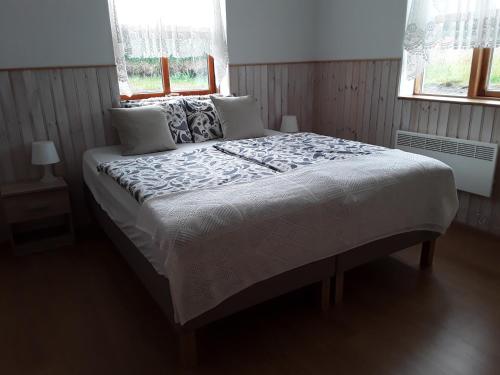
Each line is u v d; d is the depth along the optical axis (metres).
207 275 1.62
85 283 2.45
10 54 2.81
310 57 4.28
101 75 3.16
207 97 3.60
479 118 2.92
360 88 3.84
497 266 2.53
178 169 2.36
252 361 1.77
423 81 3.41
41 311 2.17
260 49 3.92
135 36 3.24
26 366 1.77
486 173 2.88
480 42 2.76
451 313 2.07
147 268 1.92
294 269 1.89
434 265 2.56
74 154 3.19
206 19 3.51
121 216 2.23
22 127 2.95
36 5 2.83
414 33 3.06
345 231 2.00
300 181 2.03
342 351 1.82
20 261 2.74
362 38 3.72
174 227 1.58
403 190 2.18
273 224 1.76
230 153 2.74
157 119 3.04
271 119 4.19
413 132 3.37
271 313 2.11
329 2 3.99
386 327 1.98
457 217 3.20
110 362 1.78
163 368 1.74
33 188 2.79
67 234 2.98
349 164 2.28
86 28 3.03
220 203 1.75
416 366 1.71
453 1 2.86
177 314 1.61
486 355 1.77
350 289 2.31
